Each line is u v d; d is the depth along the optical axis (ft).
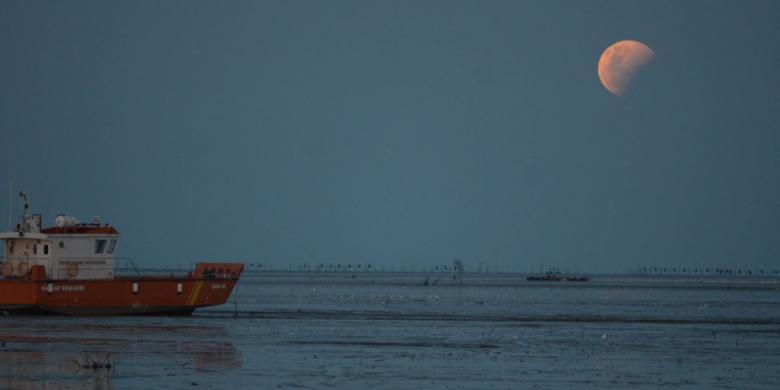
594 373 632.38
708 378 619.67
